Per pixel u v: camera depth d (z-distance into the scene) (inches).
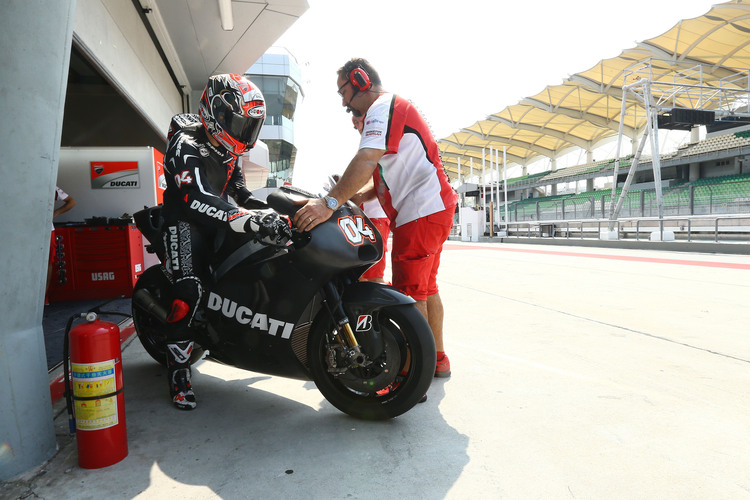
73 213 223.5
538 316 173.5
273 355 84.0
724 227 661.9
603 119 1754.4
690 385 100.7
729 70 1262.3
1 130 60.2
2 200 60.8
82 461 68.7
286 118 1771.7
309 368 85.1
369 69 96.3
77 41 157.9
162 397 97.8
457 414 87.4
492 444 75.4
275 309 80.8
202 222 79.0
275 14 270.7
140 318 114.2
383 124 88.4
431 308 106.7
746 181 913.5
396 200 98.5
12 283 63.7
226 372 115.4
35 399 69.1
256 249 81.6
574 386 101.0
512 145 2217.0
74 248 205.5
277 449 74.6
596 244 653.9
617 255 479.2
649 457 70.5
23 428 67.4
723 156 1360.7
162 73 323.6
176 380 92.4
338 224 78.4
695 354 123.3
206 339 91.0
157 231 99.3
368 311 82.0
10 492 62.8
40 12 61.9
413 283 99.6
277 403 94.7
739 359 118.6
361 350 81.0
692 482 63.5
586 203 1211.9
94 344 67.8
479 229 951.6
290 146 1807.3
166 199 89.2
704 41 1141.1
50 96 64.9
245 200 102.8
